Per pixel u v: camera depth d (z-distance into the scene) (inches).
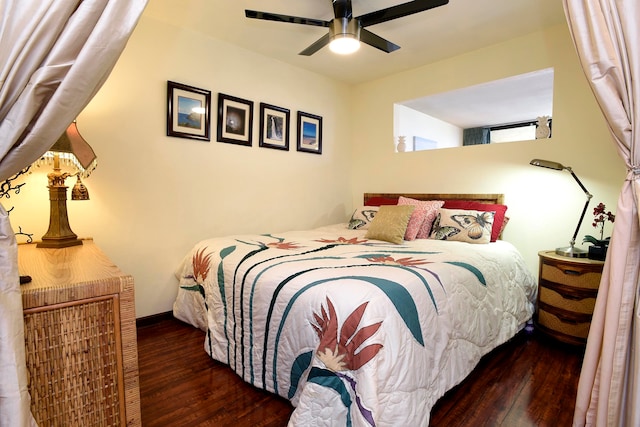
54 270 46.4
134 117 96.9
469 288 72.8
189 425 57.4
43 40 29.7
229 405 62.9
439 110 180.5
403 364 50.8
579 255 89.7
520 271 100.2
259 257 79.6
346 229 133.6
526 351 87.0
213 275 83.8
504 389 69.0
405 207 108.4
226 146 117.3
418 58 128.3
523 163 112.8
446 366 61.9
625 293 44.1
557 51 103.7
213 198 114.9
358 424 45.1
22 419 29.8
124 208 96.3
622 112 42.3
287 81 134.7
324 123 150.5
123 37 32.6
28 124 31.7
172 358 80.7
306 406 50.0
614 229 45.7
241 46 118.9
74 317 38.0
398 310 53.6
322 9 94.4
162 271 104.5
